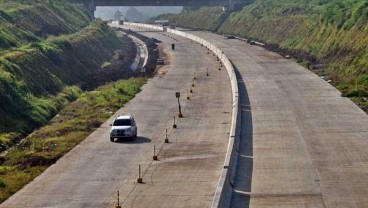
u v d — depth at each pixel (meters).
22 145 48.19
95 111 61.56
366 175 36.09
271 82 75.50
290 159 40.12
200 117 55.78
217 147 44.28
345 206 30.97
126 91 71.62
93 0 190.62
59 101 68.19
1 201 33.97
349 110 55.88
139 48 139.50
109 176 38.16
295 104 59.94
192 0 197.50
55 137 50.19
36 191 35.66
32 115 58.41
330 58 89.50
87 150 45.25
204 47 131.12
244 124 51.62
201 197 33.19
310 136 46.41
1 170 40.62
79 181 37.38
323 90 67.44
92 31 127.69
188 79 81.81
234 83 69.12
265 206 31.20
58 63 85.00
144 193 34.34
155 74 88.38
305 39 113.12
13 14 107.06
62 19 133.00
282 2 167.88
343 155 40.69
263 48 124.25
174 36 169.88
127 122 48.31
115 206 32.16
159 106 62.22
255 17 166.25
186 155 42.41
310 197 32.50
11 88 61.56
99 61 107.88
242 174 37.12
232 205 31.47
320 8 127.31
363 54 78.31
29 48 82.38
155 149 44.53
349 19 94.44
